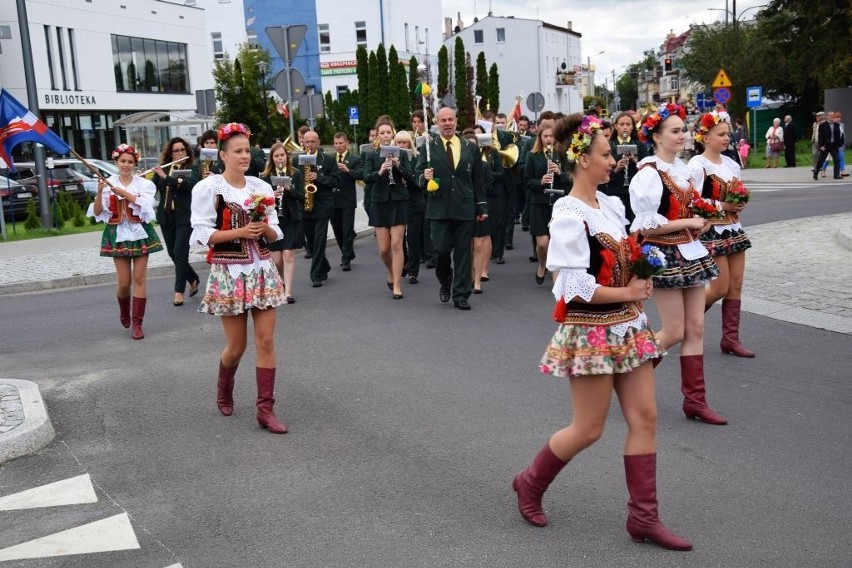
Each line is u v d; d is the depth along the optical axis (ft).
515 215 54.75
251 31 198.29
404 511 15.56
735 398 21.03
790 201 67.15
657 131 19.10
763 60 145.59
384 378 24.21
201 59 148.97
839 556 13.32
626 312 13.52
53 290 42.75
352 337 29.37
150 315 34.83
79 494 17.02
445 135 33.04
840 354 24.14
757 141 155.74
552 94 275.59
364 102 168.96
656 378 23.06
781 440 18.22
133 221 30.42
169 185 35.88
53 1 116.06
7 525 15.74
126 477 17.81
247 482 17.25
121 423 21.34
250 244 19.83
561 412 20.74
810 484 15.99
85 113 124.26
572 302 13.56
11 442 19.10
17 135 41.19
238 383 24.45
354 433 19.84
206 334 30.99
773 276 35.14
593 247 13.32
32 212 69.36
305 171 37.86
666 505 15.33
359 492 16.49
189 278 38.06
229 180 19.93
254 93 113.39
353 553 14.03
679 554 13.56
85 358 28.14
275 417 20.47
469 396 22.24
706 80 150.61
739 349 24.54
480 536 14.46
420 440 19.20
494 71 199.72
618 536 14.29
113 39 127.95
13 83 111.75
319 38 197.88
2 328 33.55
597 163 13.41
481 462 17.78
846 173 89.35
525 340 27.99
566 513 15.24
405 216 36.01
